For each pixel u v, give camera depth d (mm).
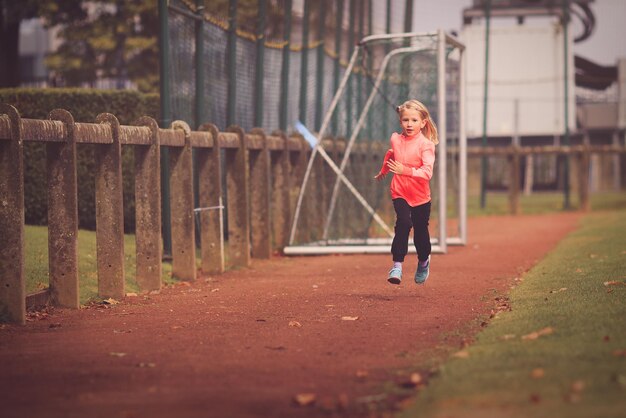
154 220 22844
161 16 27562
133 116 34531
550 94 100750
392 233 37562
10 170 17469
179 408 10953
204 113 30578
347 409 10789
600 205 76000
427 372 12508
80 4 76688
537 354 12508
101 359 13953
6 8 69875
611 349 12422
